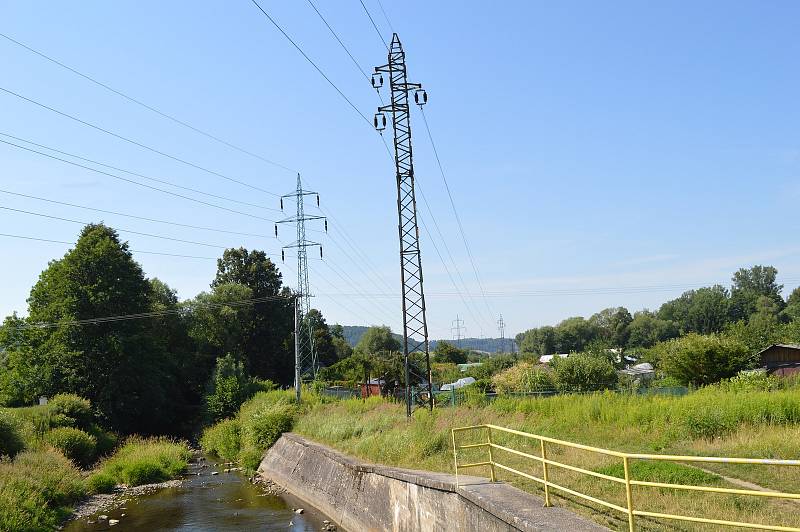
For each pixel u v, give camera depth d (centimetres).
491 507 1271
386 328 14275
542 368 4762
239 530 2381
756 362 4550
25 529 2303
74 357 5381
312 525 2409
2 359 5941
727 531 988
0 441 3238
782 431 1716
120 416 5575
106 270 5753
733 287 14625
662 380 4553
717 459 817
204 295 8806
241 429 4619
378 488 2127
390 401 4131
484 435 2252
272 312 9181
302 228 6500
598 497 1258
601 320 15188
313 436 3488
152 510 2808
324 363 10100
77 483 3088
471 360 13750
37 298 5788
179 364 7488
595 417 2300
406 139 3353
